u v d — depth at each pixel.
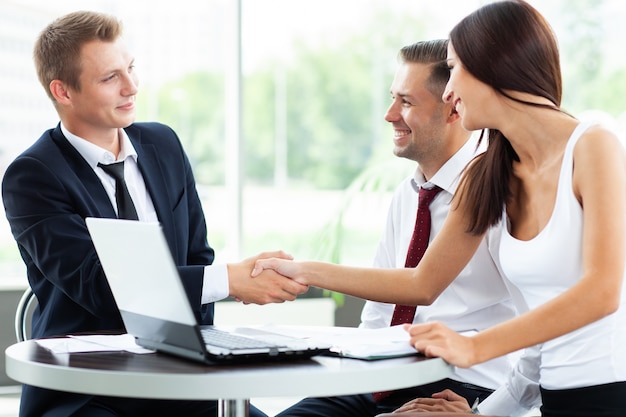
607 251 1.63
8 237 4.33
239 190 4.76
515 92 1.81
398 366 1.48
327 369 1.45
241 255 4.75
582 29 4.74
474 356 1.60
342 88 6.57
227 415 1.72
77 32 2.21
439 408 1.96
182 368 1.47
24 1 4.43
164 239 1.46
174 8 4.91
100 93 2.22
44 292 2.20
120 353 1.66
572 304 1.61
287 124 6.61
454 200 2.05
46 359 1.59
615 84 4.74
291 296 2.09
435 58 2.34
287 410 2.26
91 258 2.05
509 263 1.86
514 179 1.92
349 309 4.42
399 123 2.39
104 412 2.01
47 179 2.13
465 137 2.36
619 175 1.69
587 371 1.71
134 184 2.32
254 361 1.53
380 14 6.23
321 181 6.64
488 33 1.80
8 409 3.78
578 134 1.74
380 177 4.34
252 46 6.32
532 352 1.97
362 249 5.43
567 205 1.73
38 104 4.48
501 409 2.01
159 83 4.99
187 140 5.20
